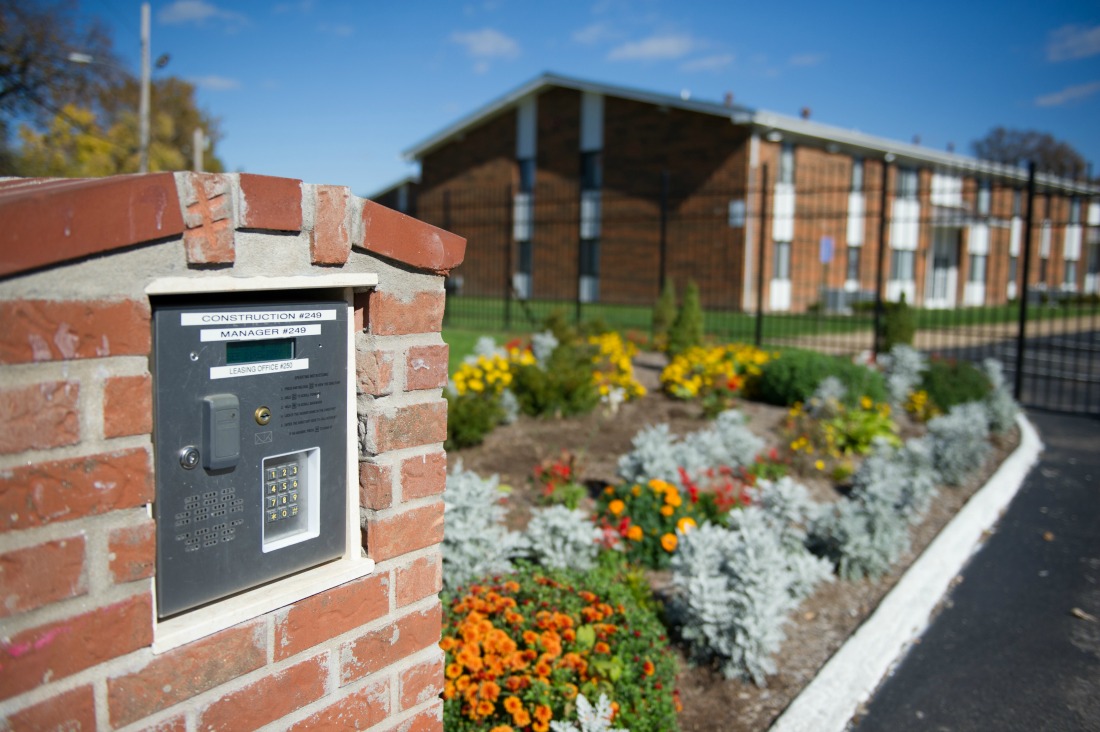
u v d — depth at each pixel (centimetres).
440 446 198
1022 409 1084
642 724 293
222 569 160
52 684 135
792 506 501
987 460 803
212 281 150
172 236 145
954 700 376
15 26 2138
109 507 139
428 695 199
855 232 2475
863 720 357
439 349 195
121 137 3036
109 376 138
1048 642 434
